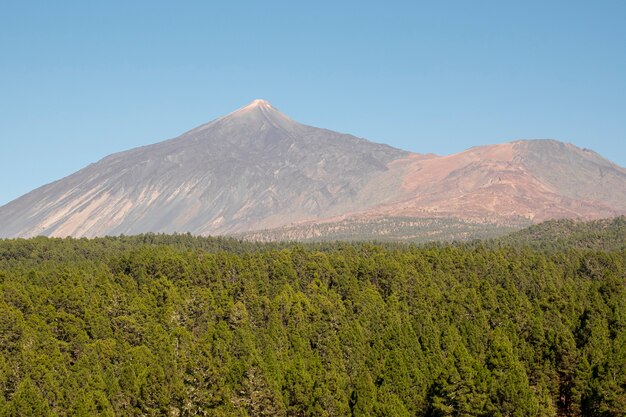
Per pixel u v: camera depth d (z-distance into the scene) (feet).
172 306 466.29
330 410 346.33
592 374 372.38
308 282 537.65
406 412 339.36
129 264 542.98
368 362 398.21
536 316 451.12
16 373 359.87
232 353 400.88
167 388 350.02
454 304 473.67
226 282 530.68
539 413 351.87
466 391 337.93
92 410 337.72
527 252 636.07
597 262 575.79
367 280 536.01
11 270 556.10
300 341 413.59
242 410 345.72
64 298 451.12
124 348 404.77
